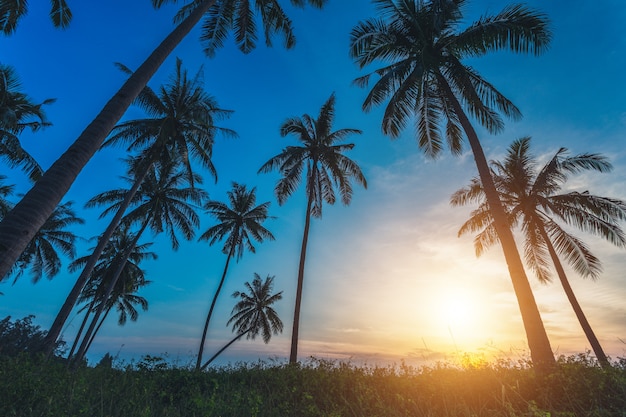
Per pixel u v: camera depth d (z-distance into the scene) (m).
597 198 17.03
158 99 19.39
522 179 19.05
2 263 3.92
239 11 11.42
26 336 19.83
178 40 7.09
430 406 5.04
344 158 21.00
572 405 4.41
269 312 36.00
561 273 18.17
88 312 31.39
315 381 6.83
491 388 5.46
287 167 21.95
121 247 31.97
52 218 29.62
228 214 30.02
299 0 11.77
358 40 12.59
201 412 4.71
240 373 8.33
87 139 5.14
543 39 10.13
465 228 20.67
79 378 5.21
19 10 9.98
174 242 27.05
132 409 4.34
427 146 13.21
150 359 7.76
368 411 5.15
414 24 12.02
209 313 26.56
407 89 12.23
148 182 24.14
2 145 19.41
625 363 5.61
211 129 20.94
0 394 3.90
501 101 11.30
